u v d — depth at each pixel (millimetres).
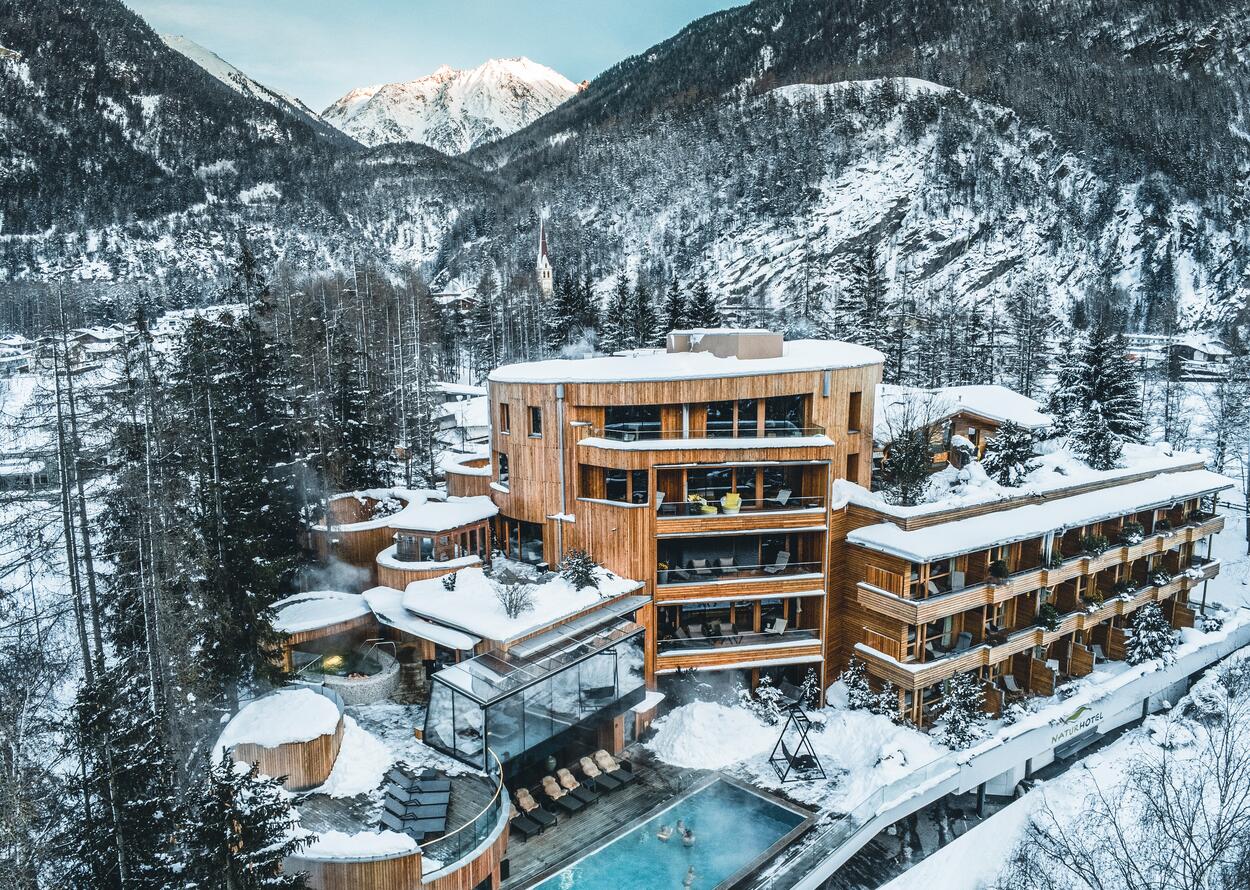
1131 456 49531
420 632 32812
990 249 167750
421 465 61969
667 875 26281
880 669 35531
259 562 31797
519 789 29891
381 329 87875
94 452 33719
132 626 32875
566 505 37531
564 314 95500
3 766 22984
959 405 51562
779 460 35500
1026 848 31391
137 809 21922
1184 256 162125
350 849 21438
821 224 184125
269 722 27031
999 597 35812
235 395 42844
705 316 84625
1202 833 31453
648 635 35688
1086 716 37594
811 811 29812
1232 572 55250
